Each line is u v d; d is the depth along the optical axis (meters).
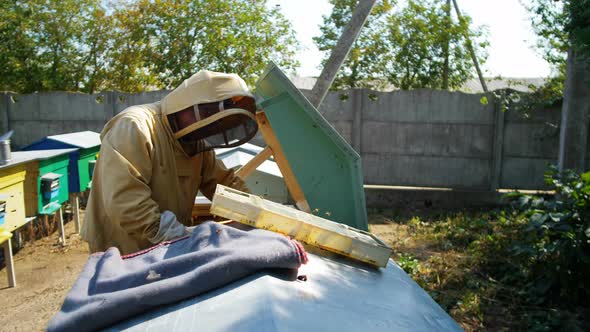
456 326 1.35
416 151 8.48
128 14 14.56
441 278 4.66
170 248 1.41
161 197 2.04
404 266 4.83
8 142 4.70
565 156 6.86
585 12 4.76
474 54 12.49
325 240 1.59
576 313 3.88
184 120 2.06
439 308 1.48
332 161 2.48
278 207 1.69
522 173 8.22
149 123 2.00
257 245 1.29
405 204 8.48
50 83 14.15
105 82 15.29
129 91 15.12
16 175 4.87
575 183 4.40
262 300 1.05
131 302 1.11
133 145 1.88
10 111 9.14
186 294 1.15
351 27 5.16
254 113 2.15
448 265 4.94
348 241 1.62
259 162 2.99
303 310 1.05
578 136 6.77
